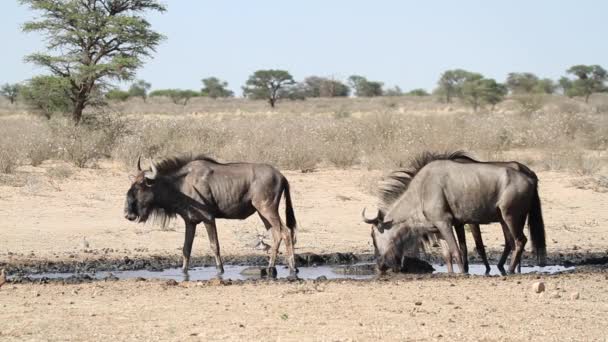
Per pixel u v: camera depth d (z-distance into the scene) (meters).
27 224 35.88
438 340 18.47
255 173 28.31
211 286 24.84
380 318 20.53
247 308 21.66
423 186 27.36
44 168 48.22
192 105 176.75
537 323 20.09
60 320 20.28
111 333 19.02
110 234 34.66
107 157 52.88
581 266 29.70
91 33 66.56
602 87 158.88
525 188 27.00
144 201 28.08
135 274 28.34
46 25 66.81
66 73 67.50
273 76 170.88
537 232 27.88
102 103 67.75
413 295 23.42
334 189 44.12
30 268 29.06
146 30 68.94
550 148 55.19
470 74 173.62
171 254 31.78
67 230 35.09
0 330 19.25
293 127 63.00
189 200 28.12
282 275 28.52
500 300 22.75
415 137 55.47
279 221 28.36
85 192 41.97
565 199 43.00
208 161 28.69
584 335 19.02
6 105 160.12
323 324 19.91
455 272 29.16
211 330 19.30
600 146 63.06
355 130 59.97
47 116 71.81
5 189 41.62
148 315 20.86
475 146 55.22
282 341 18.28
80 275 27.48
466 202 27.02
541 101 107.56
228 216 28.55
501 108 133.25
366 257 31.77
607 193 44.12
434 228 27.41
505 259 28.55
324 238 35.09
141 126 60.69
